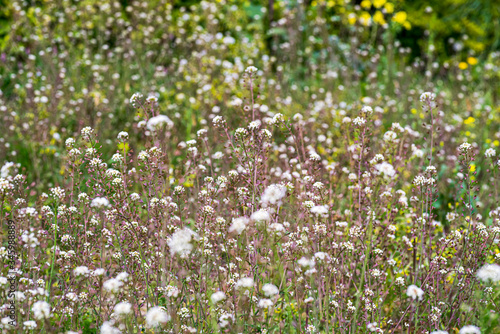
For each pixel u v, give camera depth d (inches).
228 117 224.2
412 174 183.6
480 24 507.2
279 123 148.8
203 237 117.7
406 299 133.7
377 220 143.3
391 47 347.6
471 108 297.7
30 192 160.7
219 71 283.3
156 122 122.9
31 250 120.8
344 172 170.7
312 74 321.1
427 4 489.1
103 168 135.5
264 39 380.5
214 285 125.2
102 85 262.4
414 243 137.6
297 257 121.2
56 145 217.2
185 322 115.1
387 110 265.9
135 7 332.8
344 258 132.2
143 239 126.9
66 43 301.3
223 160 174.1
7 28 322.0
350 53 352.2
